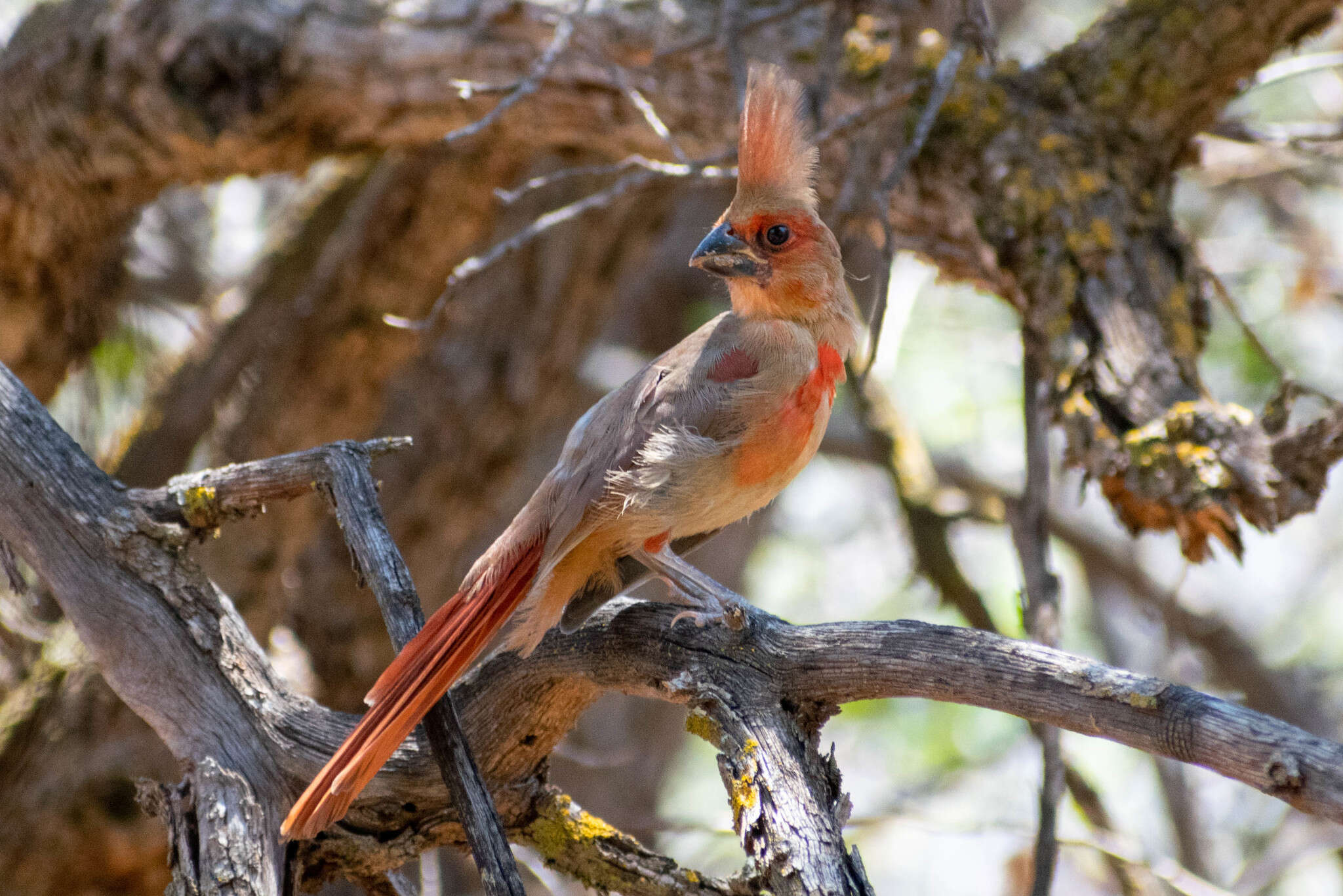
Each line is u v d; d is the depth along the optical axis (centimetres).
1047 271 938
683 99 1119
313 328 1359
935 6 925
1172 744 499
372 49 1148
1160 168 1000
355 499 667
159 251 1802
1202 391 877
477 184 1285
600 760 1160
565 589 742
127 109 1187
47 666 1216
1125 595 1808
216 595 706
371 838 689
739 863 1636
